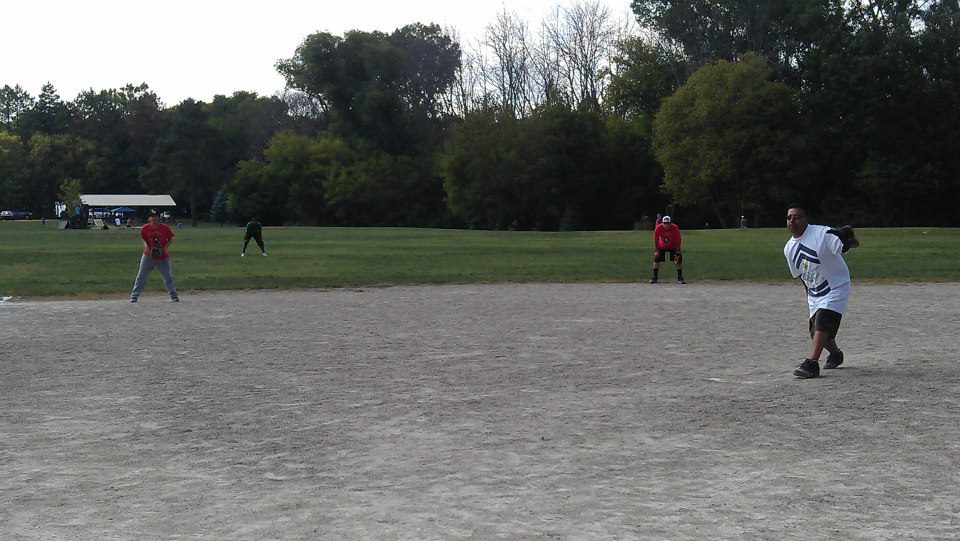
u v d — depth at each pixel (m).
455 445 7.75
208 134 126.06
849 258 32.56
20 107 183.75
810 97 81.56
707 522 5.75
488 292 22.84
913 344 13.10
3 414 9.16
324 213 111.75
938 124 78.75
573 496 6.32
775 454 7.35
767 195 81.00
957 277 25.22
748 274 27.03
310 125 131.25
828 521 5.74
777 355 12.34
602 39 101.50
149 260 20.66
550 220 96.56
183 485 6.72
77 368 11.84
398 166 107.50
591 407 9.17
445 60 115.06
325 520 5.87
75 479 6.91
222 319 17.25
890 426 8.22
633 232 64.62
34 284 25.09
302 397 9.84
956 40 78.31
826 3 84.69
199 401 9.69
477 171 94.12
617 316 17.27
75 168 145.12
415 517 5.90
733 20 87.56
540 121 92.94
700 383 10.35
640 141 94.94
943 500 6.15
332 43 111.50
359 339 14.33
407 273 28.52
